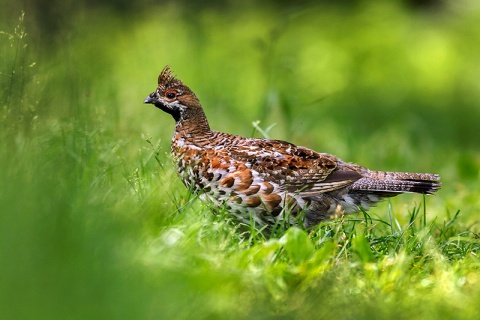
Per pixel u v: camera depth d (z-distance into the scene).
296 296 7.76
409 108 25.94
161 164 10.82
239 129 17.34
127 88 17.95
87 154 10.35
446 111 26.17
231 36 28.02
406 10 34.78
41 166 9.06
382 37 29.89
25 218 7.41
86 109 11.66
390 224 10.50
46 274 6.87
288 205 10.33
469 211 13.37
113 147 10.87
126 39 24.95
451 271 8.62
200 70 23.03
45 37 14.06
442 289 8.25
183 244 8.35
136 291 6.90
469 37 32.38
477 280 8.60
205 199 10.40
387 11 32.06
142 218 8.76
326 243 8.45
